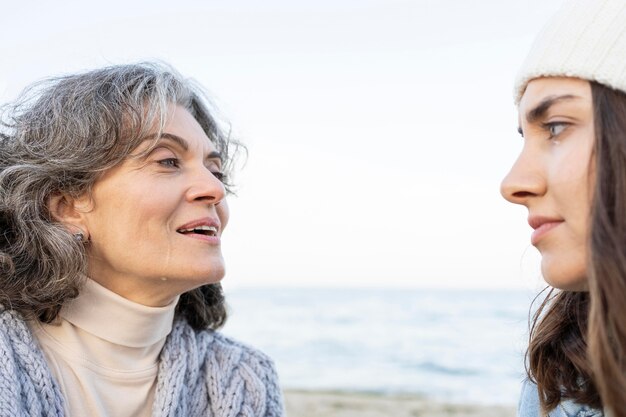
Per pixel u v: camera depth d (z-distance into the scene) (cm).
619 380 101
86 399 158
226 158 210
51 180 162
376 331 2612
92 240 162
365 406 947
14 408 142
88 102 164
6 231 167
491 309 3303
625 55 104
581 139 108
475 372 1695
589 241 103
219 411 174
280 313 3319
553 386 131
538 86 113
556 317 132
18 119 175
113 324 162
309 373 1814
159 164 162
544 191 112
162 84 170
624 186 101
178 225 161
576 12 109
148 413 168
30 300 157
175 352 173
